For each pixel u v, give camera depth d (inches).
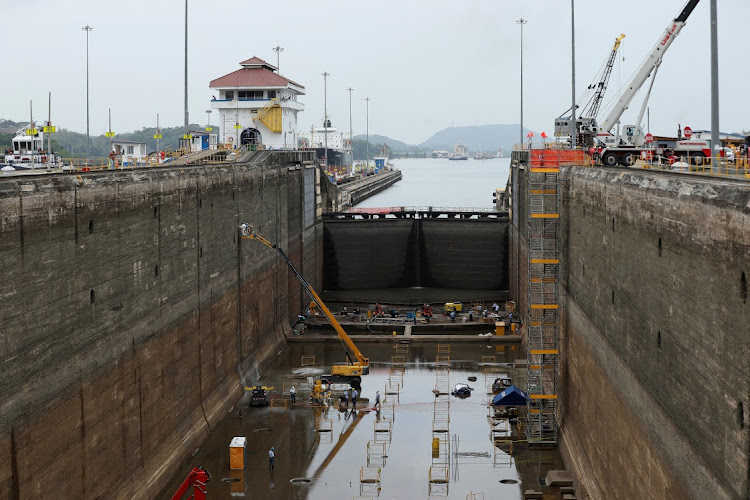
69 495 1540.4
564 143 3228.3
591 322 1914.4
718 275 1065.5
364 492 1931.6
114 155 3265.3
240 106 4783.5
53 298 1483.8
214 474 2034.9
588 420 1931.6
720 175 1595.7
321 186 4751.5
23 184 1408.7
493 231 4313.5
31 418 1403.8
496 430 2359.7
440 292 4318.4
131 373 1833.2
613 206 1683.1
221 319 2546.8
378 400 2511.1
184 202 2196.1
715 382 1072.2
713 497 1077.8
